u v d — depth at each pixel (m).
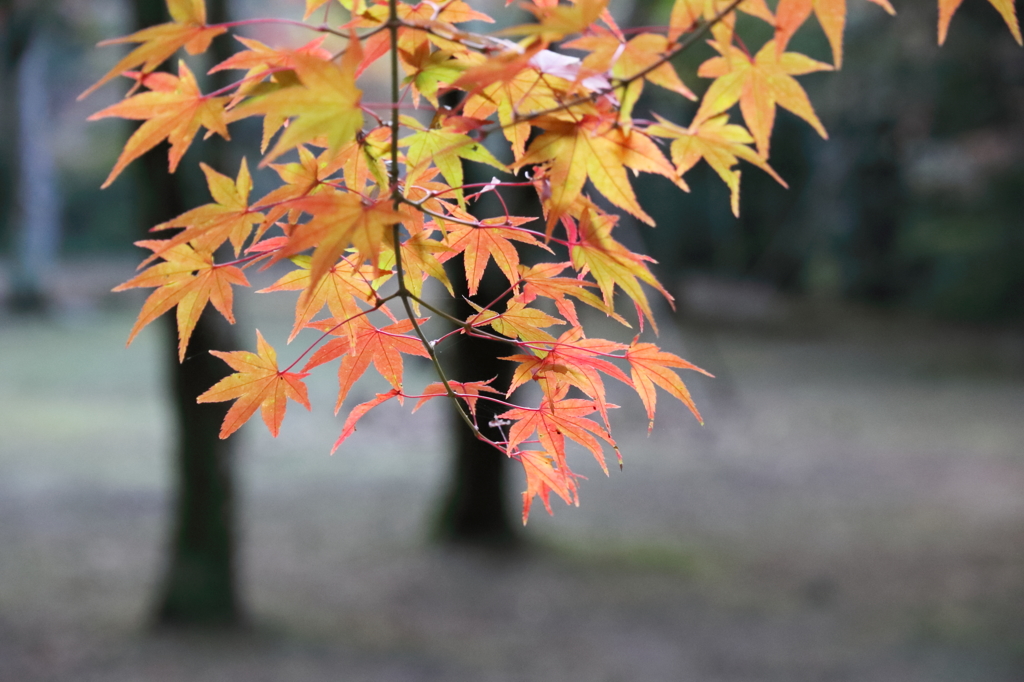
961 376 17.19
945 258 23.38
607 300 1.06
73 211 34.19
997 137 20.42
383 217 0.87
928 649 6.27
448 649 6.27
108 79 0.87
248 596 7.17
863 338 20.98
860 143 21.14
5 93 23.38
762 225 24.56
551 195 0.95
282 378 1.14
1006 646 6.26
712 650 6.31
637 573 7.96
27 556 7.65
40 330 21.28
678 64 6.16
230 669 5.66
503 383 7.49
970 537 8.70
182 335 1.04
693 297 22.70
